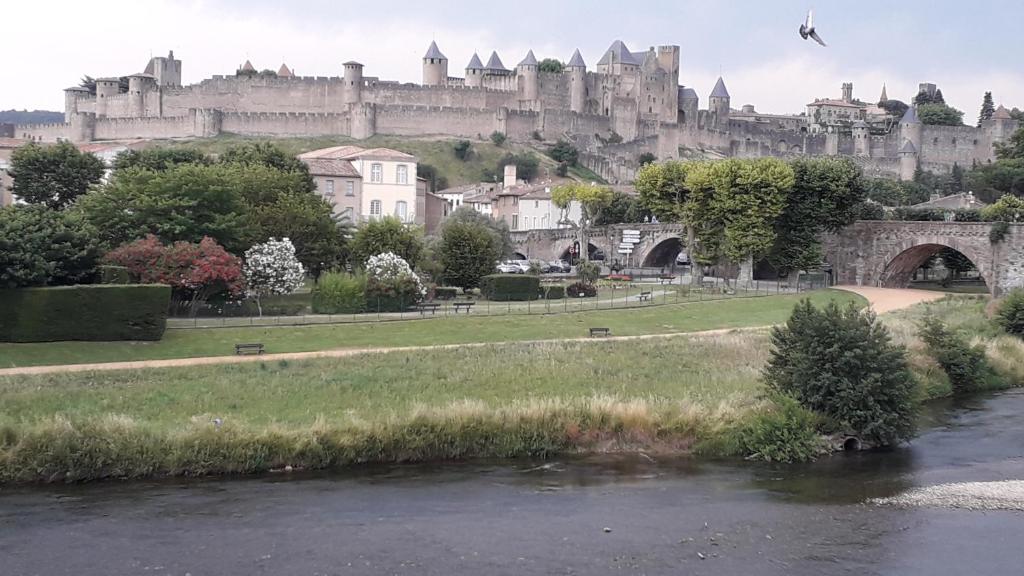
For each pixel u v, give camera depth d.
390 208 128.25
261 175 97.56
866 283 113.81
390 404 47.81
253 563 31.00
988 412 55.38
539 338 70.06
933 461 44.38
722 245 107.06
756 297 94.19
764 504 37.78
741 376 56.47
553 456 43.75
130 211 80.88
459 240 101.81
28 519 34.12
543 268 128.12
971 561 32.56
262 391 49.94
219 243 80.69
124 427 40.22
